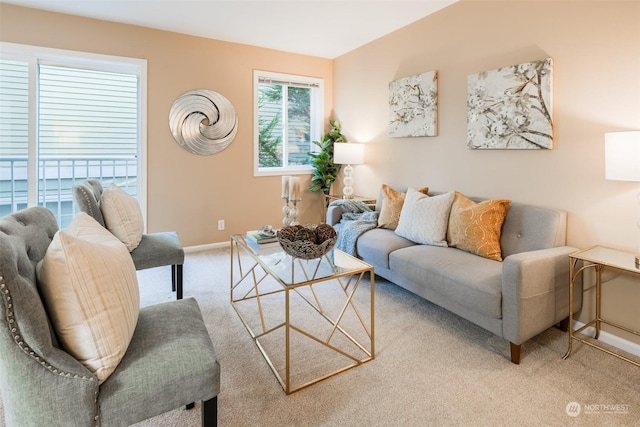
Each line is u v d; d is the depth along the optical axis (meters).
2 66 3.23
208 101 4.11
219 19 3.54
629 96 2.08
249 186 4.49
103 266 1.18
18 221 1.44
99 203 2.61
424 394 1.74
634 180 1.82
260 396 1.72
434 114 3.34
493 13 2.81
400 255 2.64
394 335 2.30
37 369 1.00
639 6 2.02
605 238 2.23
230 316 2.56
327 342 2.19
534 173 2.60
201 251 4.20
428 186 3.49
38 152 3.49
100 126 3.76
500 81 2.74
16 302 0.95
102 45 3.54
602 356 2.06
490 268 2.26
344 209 3.74
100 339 1.11
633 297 2.12
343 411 1.62
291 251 1.97
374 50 4.11
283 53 4.53
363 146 4.22
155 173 3.92
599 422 1.56
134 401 1.12
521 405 1.66
